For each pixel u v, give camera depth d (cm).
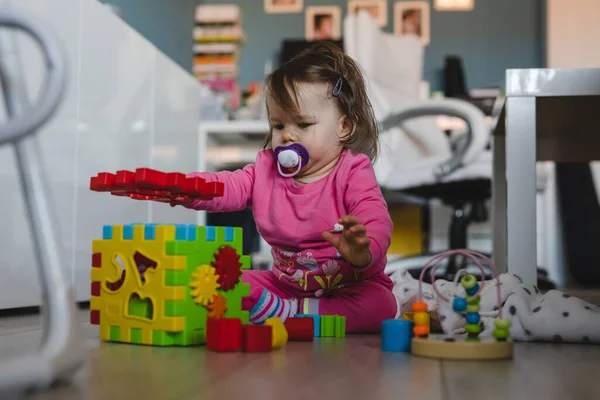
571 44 376
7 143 52
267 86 123
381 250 103
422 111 225
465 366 73
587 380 65
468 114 222
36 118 52
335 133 120
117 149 178
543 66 406
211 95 311
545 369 72
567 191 330
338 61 126
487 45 423
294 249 118
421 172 245
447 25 426
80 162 155
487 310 102
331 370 69
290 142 118
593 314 96
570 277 332
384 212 111
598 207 329
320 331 103
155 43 301
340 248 91
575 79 132
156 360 75
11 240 129
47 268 58
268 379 63
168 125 224
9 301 129
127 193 99
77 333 58
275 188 122
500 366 74
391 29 428
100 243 96
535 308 100
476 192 261
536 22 420
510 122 133
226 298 96
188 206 117
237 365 71
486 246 379
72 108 151
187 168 249
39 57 134
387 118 229
